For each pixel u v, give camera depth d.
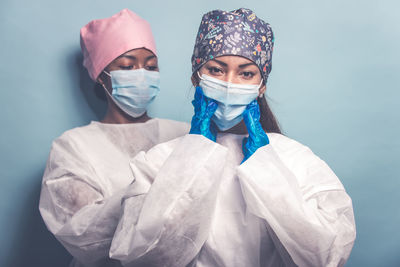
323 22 1.76
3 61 1.71
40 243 1.78
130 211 0.95
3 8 1.70
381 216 1.83
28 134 1.74
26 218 1.76
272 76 1.76
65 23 1.73
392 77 1.79
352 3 1.76
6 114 1.73
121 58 1.55
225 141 1.16
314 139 1.79
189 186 0.91
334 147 1.79
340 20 1.76
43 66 1.73
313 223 0.90
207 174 0.93
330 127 1.79
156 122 1.68
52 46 1.73
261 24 1.17
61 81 1.75
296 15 1.75
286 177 0.95
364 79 1.78
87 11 1.74
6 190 1.74
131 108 1.59
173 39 1.76
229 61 1.08
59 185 1.41
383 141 1.81
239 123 1.20
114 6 1.74
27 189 1.75
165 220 0.88
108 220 1.16
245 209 1.04
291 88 1.77
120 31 1.56
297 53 1.76
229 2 1.75
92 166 1.47
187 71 1.78
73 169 1.44
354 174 1.81
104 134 1.59
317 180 1.06
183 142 0.99
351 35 1.77
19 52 1.72
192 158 0.94
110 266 1.26
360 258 1.83
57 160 1.49
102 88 1.70
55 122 1.75
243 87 1.08
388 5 1.77
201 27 1.18
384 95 1.79
